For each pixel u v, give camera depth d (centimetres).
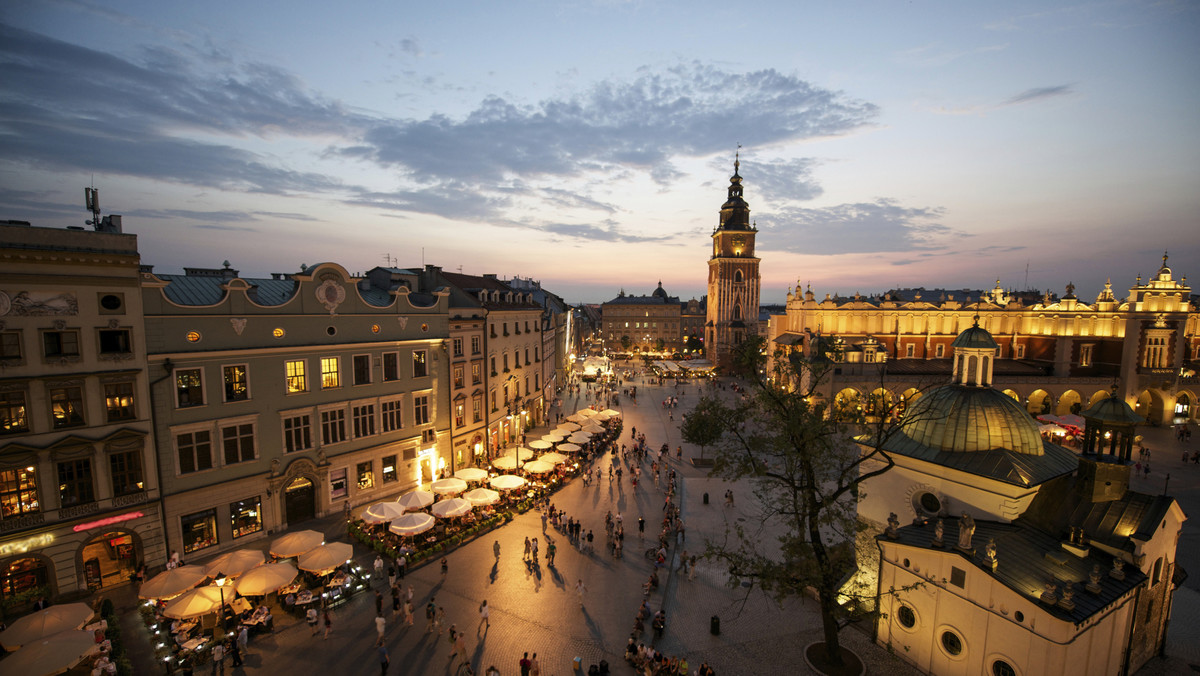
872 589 2542
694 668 2291
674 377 11475
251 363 3241
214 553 3120
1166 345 6781
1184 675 2197
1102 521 2102
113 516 2725
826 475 2341
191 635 2408
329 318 3622
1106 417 2161
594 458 5331
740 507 4091
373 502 3919
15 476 2489
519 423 5806
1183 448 5719
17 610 2486
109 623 2397
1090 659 1859
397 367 4053
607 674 2217
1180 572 2445
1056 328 7688
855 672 2211
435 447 4400
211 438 3095
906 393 6412
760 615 2677
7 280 2405
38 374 2506
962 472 2306
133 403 2791
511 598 2808
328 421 3641
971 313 7938
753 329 11838
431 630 2516
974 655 1984
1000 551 2034
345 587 2788
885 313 7944
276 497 3388
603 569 3123
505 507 3972
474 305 5112
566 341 11038
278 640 2438
